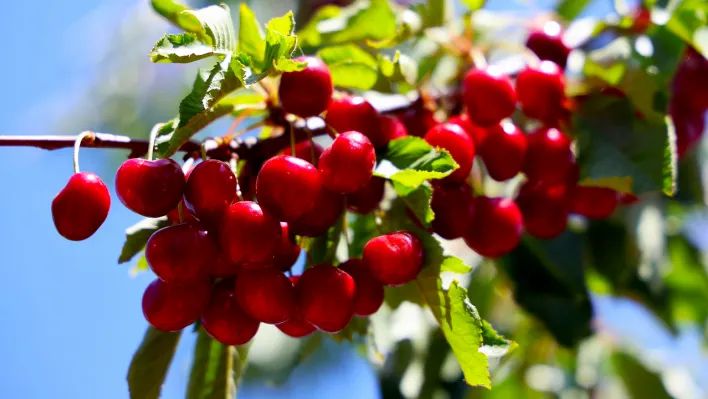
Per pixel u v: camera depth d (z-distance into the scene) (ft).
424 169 1.37
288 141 1.47
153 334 1.49
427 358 1.84
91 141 1.35
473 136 1.53
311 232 1.39
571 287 1.78
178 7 1.47
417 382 1.82
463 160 1.43
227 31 1.32
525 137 1.54
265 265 1.32
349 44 1.66
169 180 1.30
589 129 1.61
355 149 1.33
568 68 1.71
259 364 1.86
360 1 1.75
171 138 1.28
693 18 1.64
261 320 1.33
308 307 1.34
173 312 1.33
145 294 1.35
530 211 1.58
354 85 1.58
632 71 1.62
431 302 1.40
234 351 1.54
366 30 1.71
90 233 1.30
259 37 1.40
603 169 1.57
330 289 1.34
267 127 1.52
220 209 1.31
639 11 1.74
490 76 1.49
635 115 1.60
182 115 1.26
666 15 1.67
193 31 1.49
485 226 1.50
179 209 1.34
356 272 1.39
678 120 1.72
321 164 1.34
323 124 1.50
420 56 1.79
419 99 1.57
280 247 1.37
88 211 1.29
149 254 1.30
